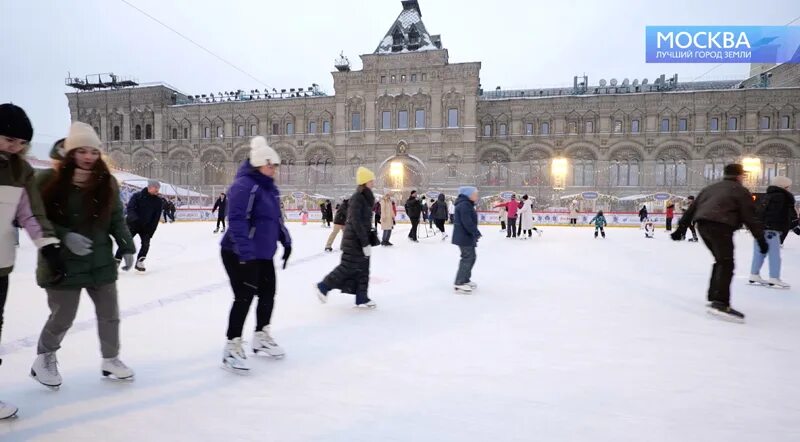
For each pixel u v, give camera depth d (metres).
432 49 43.12
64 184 2.79
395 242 15.33
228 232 3.47
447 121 43.16
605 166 41.50
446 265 9.41
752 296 6.35
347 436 2.43
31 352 3.73
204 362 3.55
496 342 4.10
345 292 5.39
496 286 6.98
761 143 39.75
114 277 3.03
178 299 5.80
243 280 3.39
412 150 43.66
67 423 2.56
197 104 49.62
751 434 2.48
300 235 18.23
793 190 33.31
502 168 44.50
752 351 3.88
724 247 5.02
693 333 4.42
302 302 5.75
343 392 3.00
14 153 2.54
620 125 42.62
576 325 4.70
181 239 15.57
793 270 8.98
